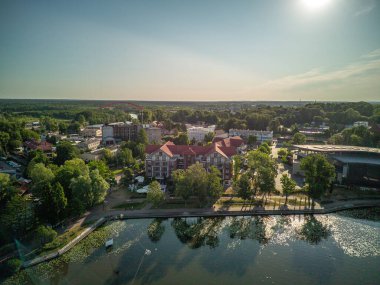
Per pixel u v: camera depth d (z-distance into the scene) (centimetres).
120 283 6009
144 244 7550
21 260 6569
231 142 15912
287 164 15950
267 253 7144
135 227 8475
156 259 6869
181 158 12688
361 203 10112
